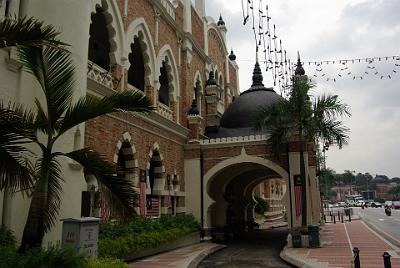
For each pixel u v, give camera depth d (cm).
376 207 11312
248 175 3209
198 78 2833
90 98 848
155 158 2083
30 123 764
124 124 1722
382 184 16725
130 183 829
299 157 2202
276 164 2264
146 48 2031
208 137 2742
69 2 1196
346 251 1745
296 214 2147
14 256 686
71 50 1166
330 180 7319
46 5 1166
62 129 804
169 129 2191
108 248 1270
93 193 1409
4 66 1010
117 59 1723
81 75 1185
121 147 1772
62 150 1089
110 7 1691
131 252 1449
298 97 2003
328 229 3142
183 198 2356
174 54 2406
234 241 2512
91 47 2145
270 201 5103
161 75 2514
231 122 2812
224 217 2608
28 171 706
